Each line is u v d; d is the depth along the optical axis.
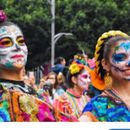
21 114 5.51
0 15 5.86
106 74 6.19
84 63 10.60
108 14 43.81
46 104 5.60
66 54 43.28
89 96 9.52
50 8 44.06
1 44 5.79
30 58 43.22
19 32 5.89
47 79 11.86
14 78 5.76
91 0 44.03
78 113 9.27
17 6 43.59
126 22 43.94
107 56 6.07
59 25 44.56
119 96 5.95
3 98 5.55
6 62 5.75
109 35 6.14
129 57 6.02
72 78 9.39
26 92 5.70
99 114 5.86
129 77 5.98
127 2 44.12
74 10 44.81
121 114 5.87
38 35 42.81
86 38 43.50
